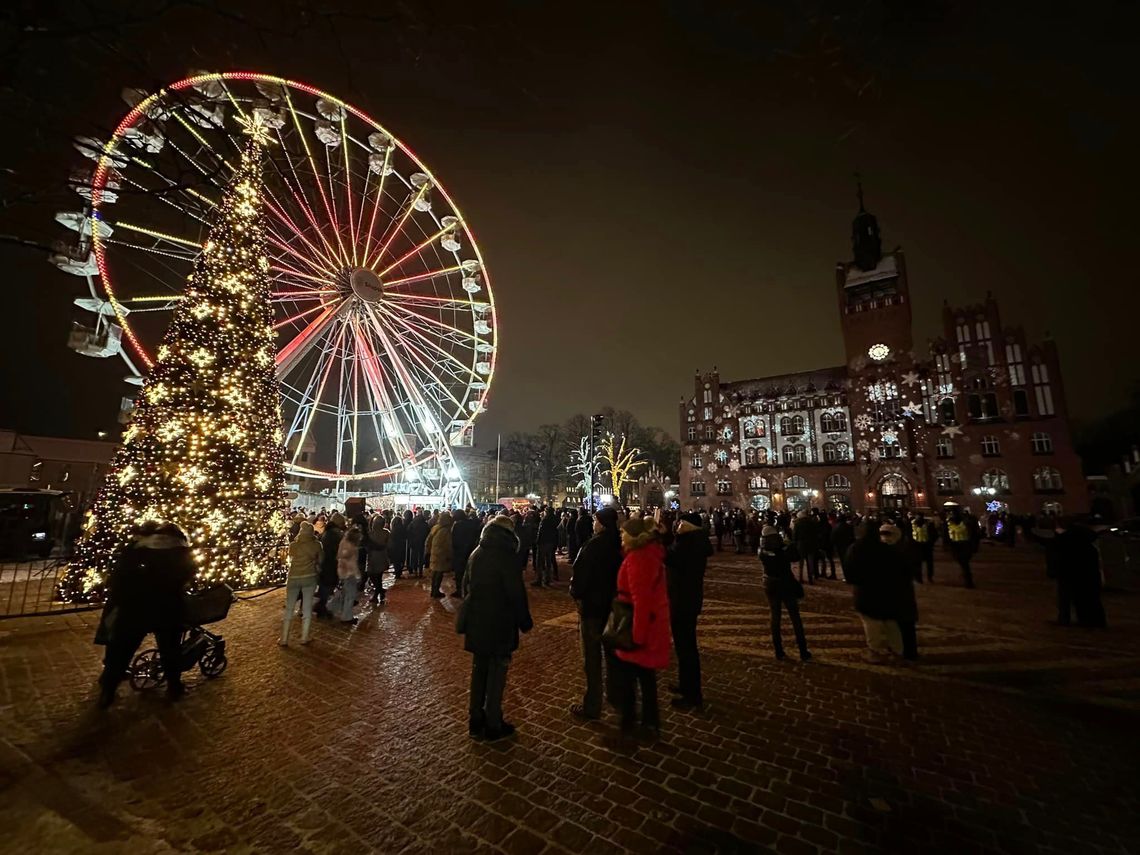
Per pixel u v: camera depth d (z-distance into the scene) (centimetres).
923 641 866
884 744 498
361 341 2456
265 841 352
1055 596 1279
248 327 1317
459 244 2408
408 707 586
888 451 5244
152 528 603
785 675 698
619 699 510
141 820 371
